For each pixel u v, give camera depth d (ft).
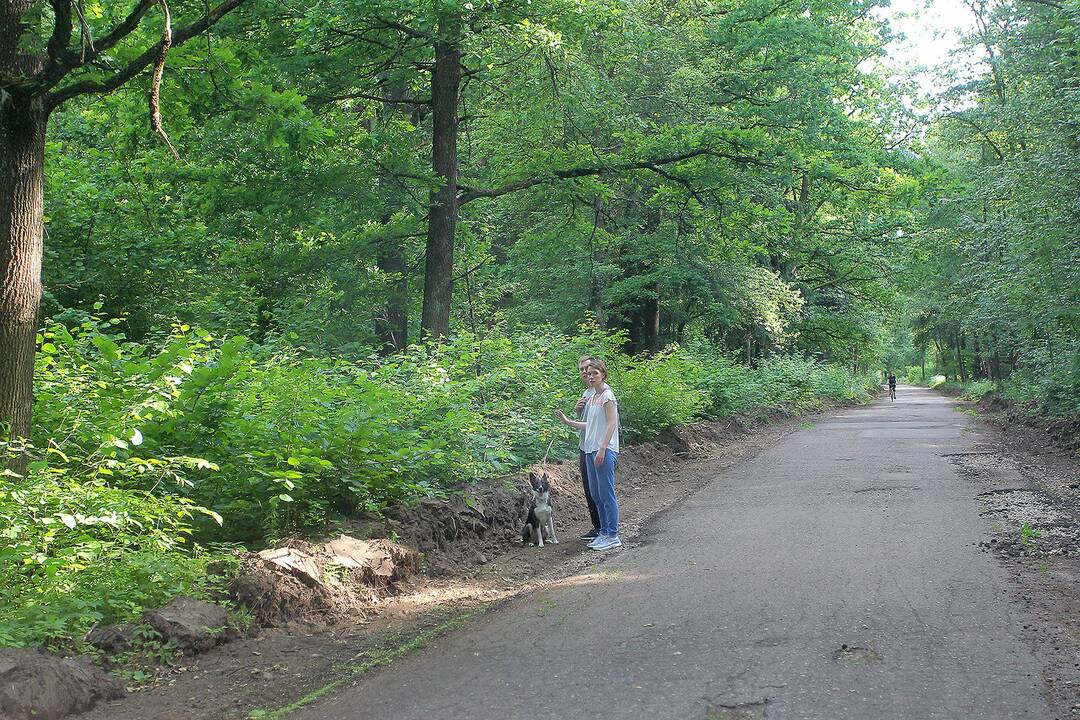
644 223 96.17
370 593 22.66
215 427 26.02
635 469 47.47
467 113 65.46
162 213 55.42
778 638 17.72
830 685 14.99
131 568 19.85
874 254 116.98
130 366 26.35
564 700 14.67
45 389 25.26
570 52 54.19
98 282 51.13
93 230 53.36
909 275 123.03
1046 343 74.13
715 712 13.92
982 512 32.40
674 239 90.74
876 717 13.56
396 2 45.01
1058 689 14.65
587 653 17.29
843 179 67.31
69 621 17.54
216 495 26.08
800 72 68.64
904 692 14.60
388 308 65.46
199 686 16.19
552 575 25.61
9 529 18.45
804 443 66.18
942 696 14.40
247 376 28.37
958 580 22.27
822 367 143.95
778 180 62.54
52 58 21.48
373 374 35.50
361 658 17.80
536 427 41.27
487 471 34.04
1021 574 22.81
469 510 29.84
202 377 25.80
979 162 119.14
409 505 28.43
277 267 53.83
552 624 19.66
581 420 30.55
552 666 16.57
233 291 55.21
